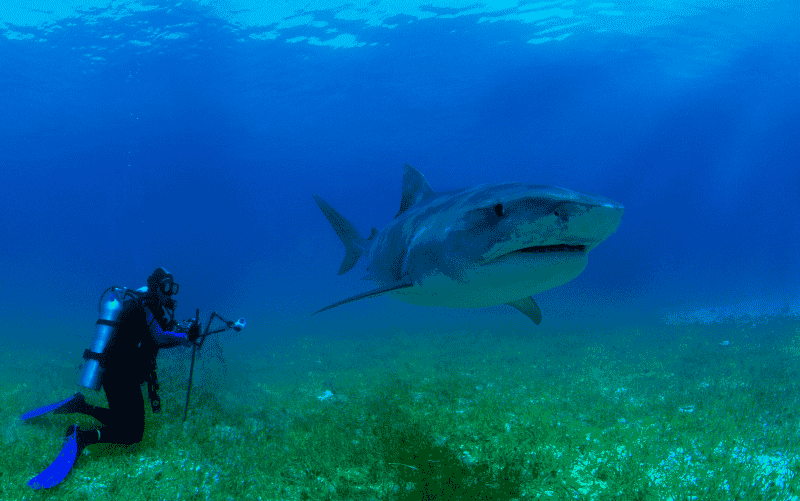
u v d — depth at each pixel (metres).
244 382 6.58
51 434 4.09
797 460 3.56
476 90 37.22
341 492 3.20
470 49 29.33
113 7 24.09
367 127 45.09
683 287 33.25
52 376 7.19
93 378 3.61
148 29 26.45
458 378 6.46
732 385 6.05
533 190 2.34
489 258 2.42
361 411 4.88
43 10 23.92
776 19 24.80
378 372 7.49
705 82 37.00
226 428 4.48
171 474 3.48
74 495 3.18
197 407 5.09
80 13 24.39
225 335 13.82
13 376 7.46
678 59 31.27
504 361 8.41
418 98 37.41
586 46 29.08
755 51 29.50
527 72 33.72
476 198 2.64
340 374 7.55
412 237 3.25
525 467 3.50
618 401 5.39
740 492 3.08
